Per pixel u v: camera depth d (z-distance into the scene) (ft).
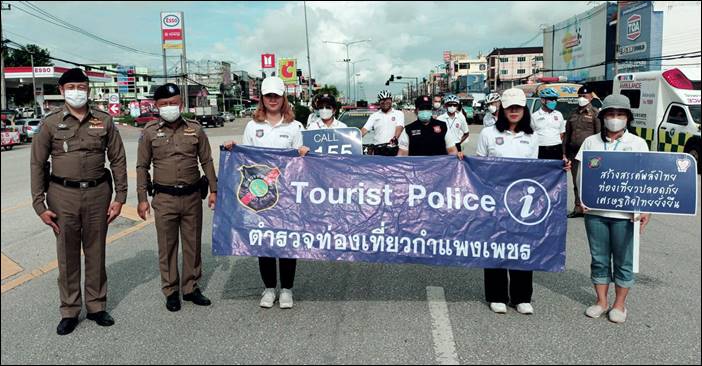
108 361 12.10
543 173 14.38
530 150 15.14
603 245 14.32
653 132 51.06
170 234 14.99
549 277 17.95
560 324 13.93
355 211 14.67
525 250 14.28
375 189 14.67
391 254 14.62
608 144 14.52
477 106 149.89
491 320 14.24
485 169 14.51
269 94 15.29
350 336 13.28
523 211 14.38
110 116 14.28
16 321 14.52
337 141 19.93
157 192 14.90
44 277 18.48
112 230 25.84
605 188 13.96
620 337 13.07
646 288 16.60
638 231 13.92
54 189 13.52
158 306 15.52
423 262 14.58
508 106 14.83
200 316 14.70
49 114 13.56
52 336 13.50
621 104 13.99
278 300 15.85
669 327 13.62
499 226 14.37
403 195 14.61
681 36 105.81
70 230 13.67
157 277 18.31
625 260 13.92
